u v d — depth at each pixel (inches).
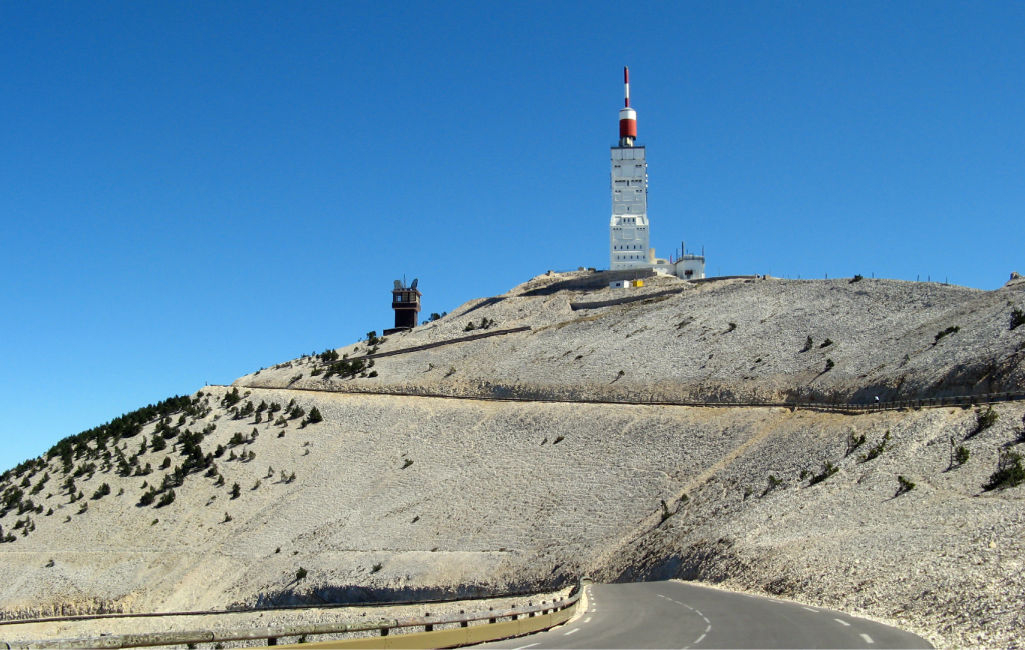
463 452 5162.4
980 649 1222.3
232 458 5679.1
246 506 5172.2
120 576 4722.0
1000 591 1494.8
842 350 4869.6
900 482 2856.8
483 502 4547.2
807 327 5418.3
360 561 4259.4
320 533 4699.8
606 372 5620.1
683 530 3457.2
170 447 6013.8
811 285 6210.6
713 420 4576.8
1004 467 2699.3
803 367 4817.9
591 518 4074.8
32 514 5546.3
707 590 2378.2
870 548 2210.9
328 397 6299.2
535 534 4097.0
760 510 3169.3
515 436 5162.4
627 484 4271.7
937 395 3745.1
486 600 2925.7
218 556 4744.1
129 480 5674.2
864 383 4229.8
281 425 6003.9
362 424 5807.1
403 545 4362.7
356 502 4940.9
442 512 4566.9
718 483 3855.8
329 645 1315.2
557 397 5497.1
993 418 3122.5
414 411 5807.1
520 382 5812.0
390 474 5142.7
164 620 3324.3
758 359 5142.7
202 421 6299.2
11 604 4569.4
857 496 2925.7
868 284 5930.1
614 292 7352.4
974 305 4731.8
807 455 3659.0
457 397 5905.5
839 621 1557.6
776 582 2222.0
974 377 3646.7
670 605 1957.4
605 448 4714.6
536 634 1605.6
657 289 7170.3
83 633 3152.1
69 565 4879.4
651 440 4626.0
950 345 4143.7
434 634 1433.3
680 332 5949.8
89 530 5206.7
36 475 6220.5
